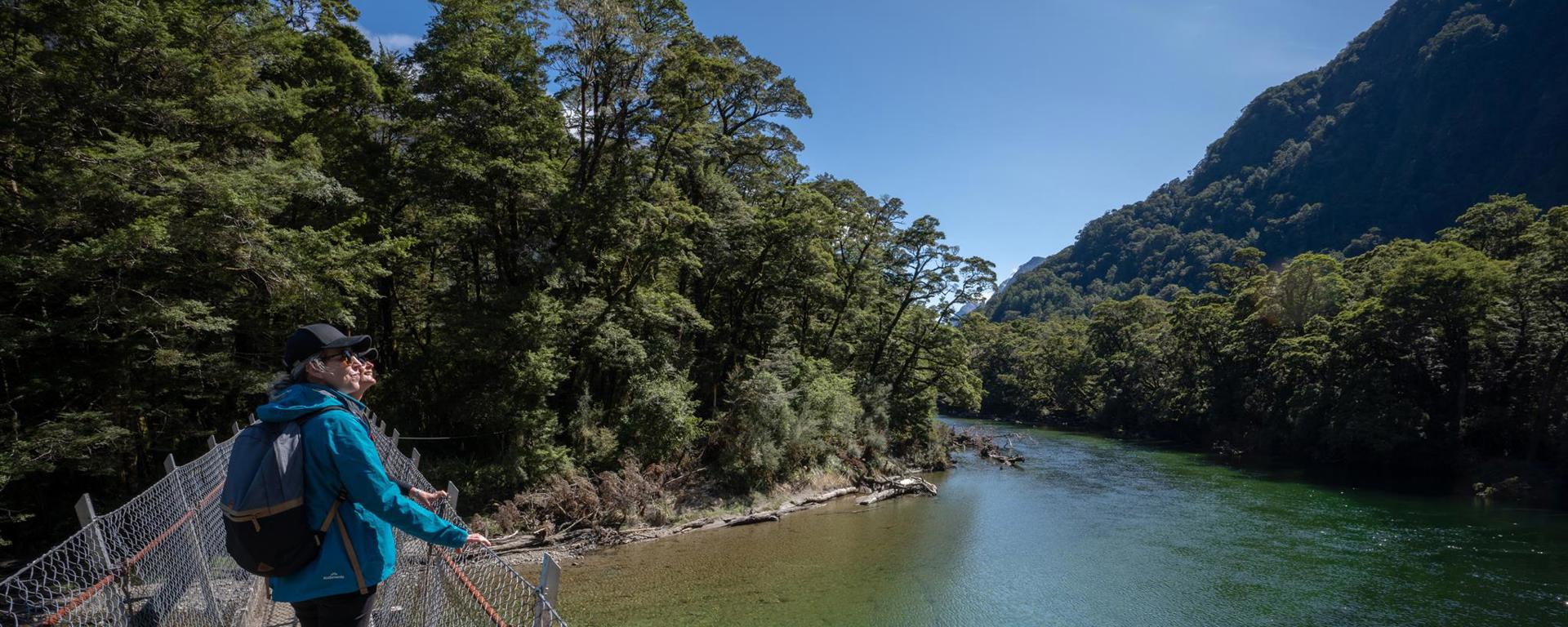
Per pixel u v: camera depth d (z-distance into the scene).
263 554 2.62
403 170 25.12
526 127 26.36
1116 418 74.12
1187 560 23.67
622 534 25.30
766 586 20.33
